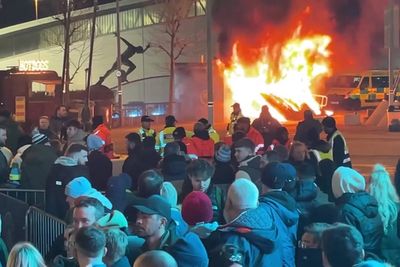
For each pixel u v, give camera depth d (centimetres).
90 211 593
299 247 604
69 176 955
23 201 1094
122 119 5031
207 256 548
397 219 643
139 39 6344
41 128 1634
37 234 955
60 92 3812
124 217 626
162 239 567
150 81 6312
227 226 576
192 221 593
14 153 1568
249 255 561
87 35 6456
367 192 674
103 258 520
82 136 1415
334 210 649
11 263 496
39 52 6681
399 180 738
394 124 3522
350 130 3659
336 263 448
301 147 979
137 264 451
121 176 822
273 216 602
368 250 643
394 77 4528
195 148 1361
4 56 6869
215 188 750
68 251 614
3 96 3709
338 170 675
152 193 693
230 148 981
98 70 6456
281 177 635
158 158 1154
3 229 1088
